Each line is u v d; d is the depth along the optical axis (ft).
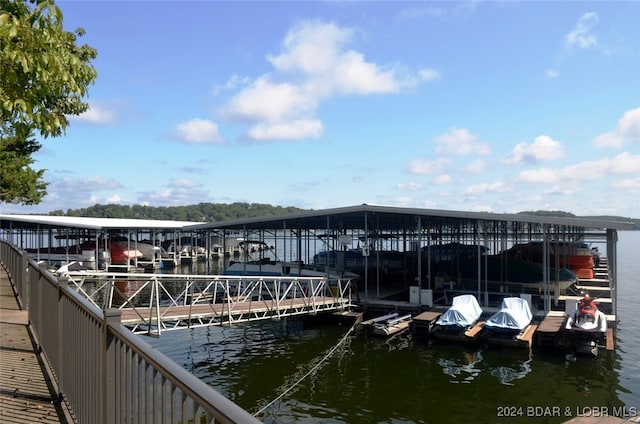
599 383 44.16
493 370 47.73
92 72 13.52
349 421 36.86
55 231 184.44
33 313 24.61
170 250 170.71
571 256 89.66
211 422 5.63
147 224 141.18
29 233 170.40
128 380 9.38
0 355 20.61
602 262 127.44
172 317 48.47
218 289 85.71
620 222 55.83
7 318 28.02
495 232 110.01
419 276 68.08
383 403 40.32
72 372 14.43
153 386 7.86
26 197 65.62
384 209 69.05
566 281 74.38
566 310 60.39
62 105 26.89
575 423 29.58
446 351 53.98
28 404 15.42
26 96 12.21
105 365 10.48
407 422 36.68
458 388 43.39
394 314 64.54
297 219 89.86
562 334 54.49
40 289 21.59
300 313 61.31
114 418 10.21
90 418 12.03
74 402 14.05
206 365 50.39
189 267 153.07
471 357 51.78
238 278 56.13
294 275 82.99
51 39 11.57
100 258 133.08
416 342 57.62
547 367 48.32
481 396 41.60
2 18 10.53
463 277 82.43
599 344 55.01
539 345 54.03
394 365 49.80
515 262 78.74
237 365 50.49
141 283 115.03
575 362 49.67
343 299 69.15
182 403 6.54
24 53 11.12
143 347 8.27
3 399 15.70
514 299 59.67
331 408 39.40
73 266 120.26
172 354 54.24
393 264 93.91
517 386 43.60
